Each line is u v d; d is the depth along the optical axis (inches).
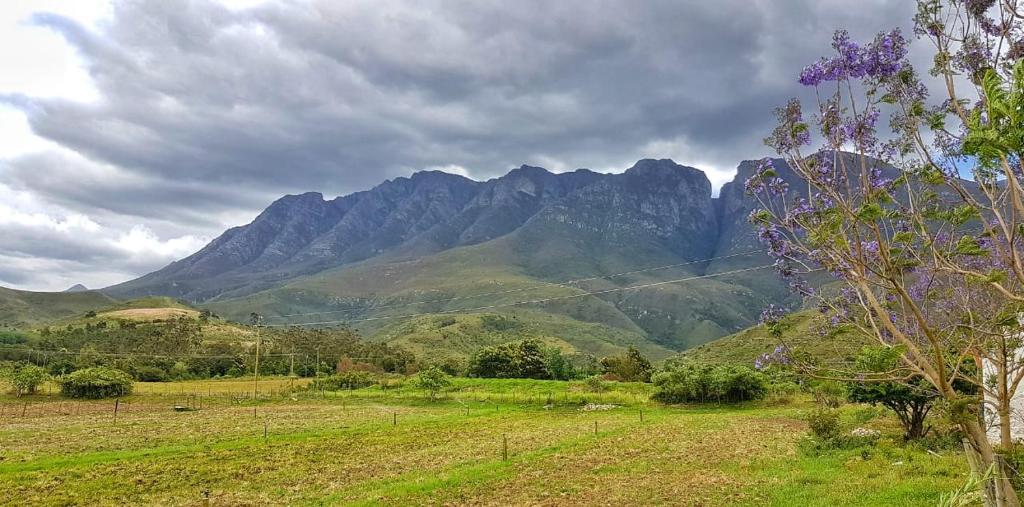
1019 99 220.7
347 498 799.1
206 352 4810.5
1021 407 713.0
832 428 1048.8
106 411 2326.5
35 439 1493.6
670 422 1640.0
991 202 292.8
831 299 372.5
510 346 3961.6
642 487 775.7
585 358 6363.2
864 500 571.8
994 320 313.0
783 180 353.7
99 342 4958.2
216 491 877.2
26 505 812.6
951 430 888.9
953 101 303.6
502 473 918.4
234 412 2287.2
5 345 4672.7
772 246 351.9
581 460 1022.4
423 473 962.7
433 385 2733.8
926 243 304.8
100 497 852.0
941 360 287.4
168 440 1459.2
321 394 3063.5
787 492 659.4
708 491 722.2
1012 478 380.2
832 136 318.7
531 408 2352.4
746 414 1839.3
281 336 5964.6
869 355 291.3
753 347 3467.0
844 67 316.5
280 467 1064.8
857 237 302.5
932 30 314.7
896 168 318.3
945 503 326.3
